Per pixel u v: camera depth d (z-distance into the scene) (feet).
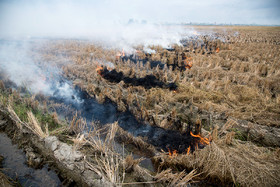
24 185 12.53
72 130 17.79
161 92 26.23
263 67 35.58
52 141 15.26
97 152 15.01
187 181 12.67
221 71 34.83
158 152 15.69
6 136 17.15
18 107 20.39
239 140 16.22
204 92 25.80
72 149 14.49
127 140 17.24
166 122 18.78
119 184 11.90
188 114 21.42
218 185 12.84
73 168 13.15
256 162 13.21
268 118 19.66
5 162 14.28
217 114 20.94
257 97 23.90
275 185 11.72
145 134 17.57
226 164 13.21
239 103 22.65
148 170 14.05
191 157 14.42
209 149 14.46
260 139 16.98
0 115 19.34
